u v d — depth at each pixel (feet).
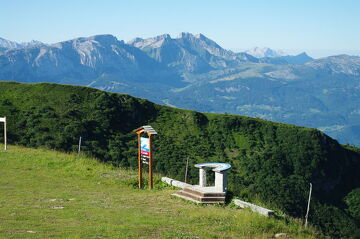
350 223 229.86
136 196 62.13
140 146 72.23
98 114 289.53
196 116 357.20
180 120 351.25
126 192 65.77
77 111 282.77
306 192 266.98
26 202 52.24
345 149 375.25
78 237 36.19
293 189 263.29
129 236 38.63
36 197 56.13
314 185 300.40
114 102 320.29
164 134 320.09
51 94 298.35
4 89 288.10
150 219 46.65
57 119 258.57
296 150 331.36
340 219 234.79
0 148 102.17
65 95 303.07
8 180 69.10
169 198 61.36
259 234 44.24
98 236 37.68
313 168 313.53
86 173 79.46
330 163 329.72
